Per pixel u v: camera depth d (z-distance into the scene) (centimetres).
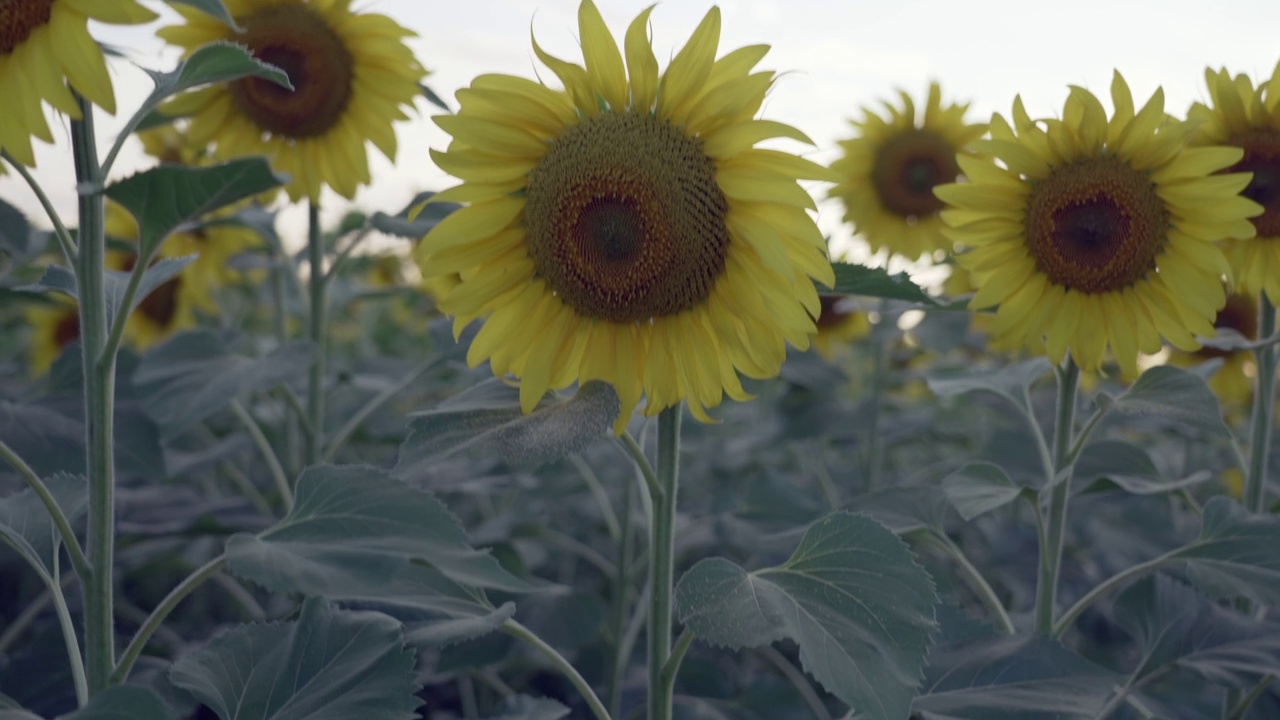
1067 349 118
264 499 188
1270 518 110
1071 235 117
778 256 88
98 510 92
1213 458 211
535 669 164
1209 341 125
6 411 129
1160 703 129
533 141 97
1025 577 165
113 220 208
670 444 96
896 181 217
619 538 167
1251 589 105
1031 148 117
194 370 139
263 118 154
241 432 195
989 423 240
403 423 182
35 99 88
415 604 104
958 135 216
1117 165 116
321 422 156
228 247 219
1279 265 125
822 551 90
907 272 96
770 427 204
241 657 94
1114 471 141
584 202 96
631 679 159
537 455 89
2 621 176
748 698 145
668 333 97
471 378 184
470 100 96
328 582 84
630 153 94
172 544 157
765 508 158
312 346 141
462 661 134
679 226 94
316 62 151
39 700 120
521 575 146
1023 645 104
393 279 314
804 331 92
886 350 201
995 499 114
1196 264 115
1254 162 125
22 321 274
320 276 158
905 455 282
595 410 92
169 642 154
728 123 92
